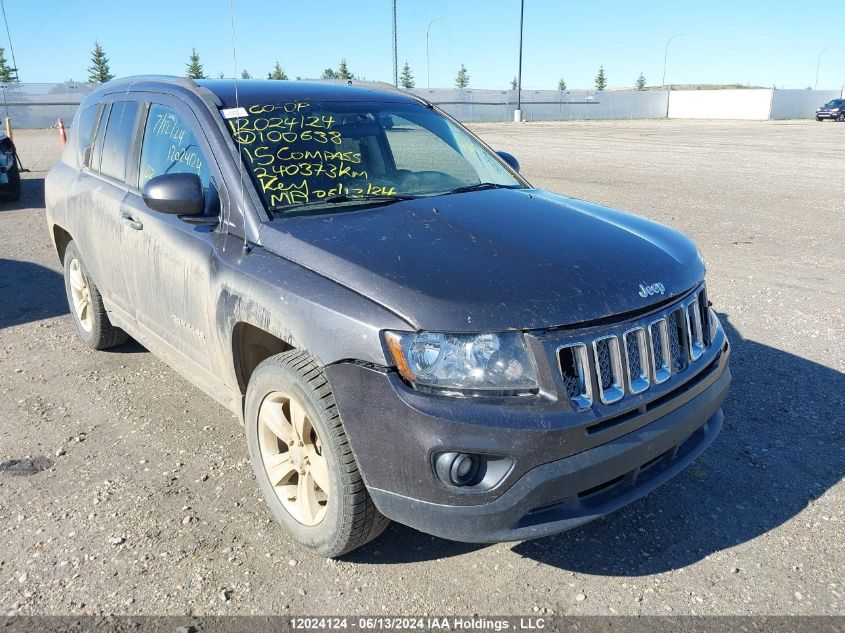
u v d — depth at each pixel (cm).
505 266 263
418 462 240
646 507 334
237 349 314
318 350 258
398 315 244
